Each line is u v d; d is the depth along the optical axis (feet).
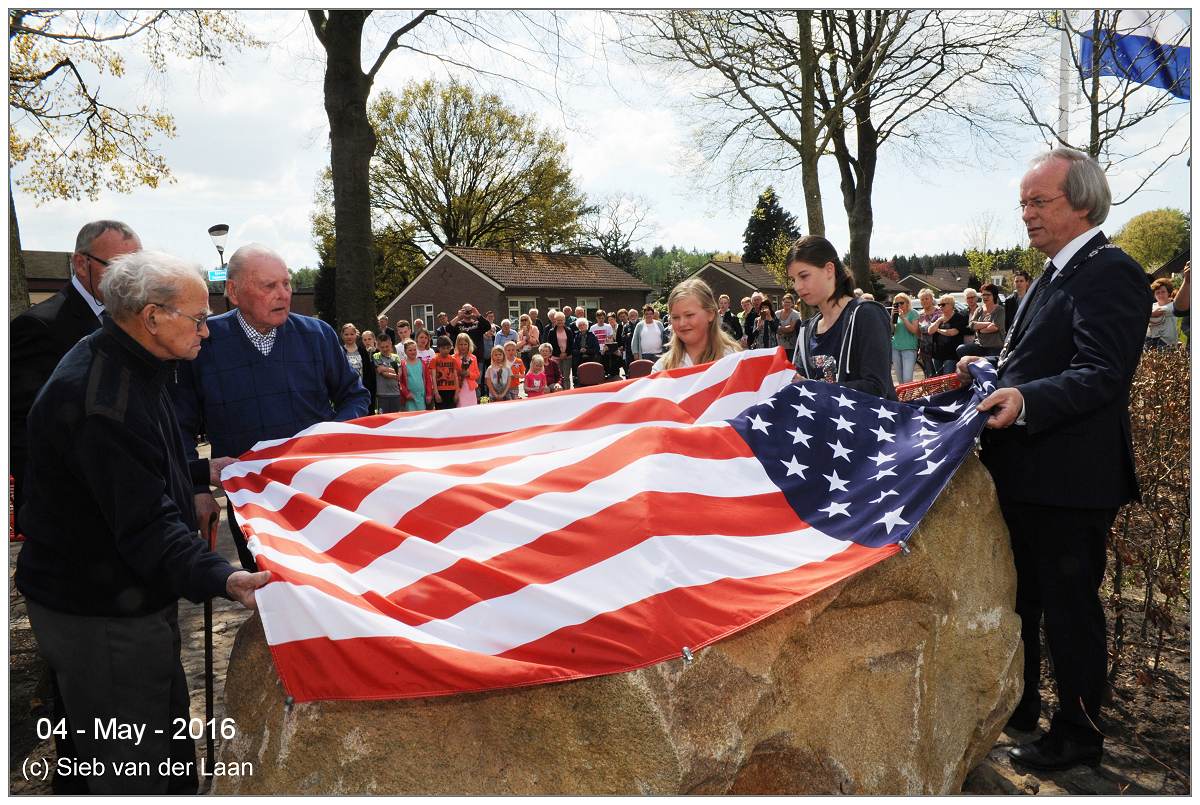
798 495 9.40
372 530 8.61
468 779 7.45
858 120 66.33
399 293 162.20
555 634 7.46
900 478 9.53
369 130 36.86
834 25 61.05
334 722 7.61
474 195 146.72
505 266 146.00
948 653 9.67
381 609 7.77
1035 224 10.34
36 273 113.70
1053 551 10.36
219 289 50.26
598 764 7.20
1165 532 13.08
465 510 8.78
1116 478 10.05
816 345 11.71
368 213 37.06
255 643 8.42
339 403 12.93
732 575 8.21
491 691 7.60
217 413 11.75
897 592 9.14
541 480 9.12
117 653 8.03
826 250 11.37
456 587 7.92
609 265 166.50
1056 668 10.45
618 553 8.07
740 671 7.66
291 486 9.62
